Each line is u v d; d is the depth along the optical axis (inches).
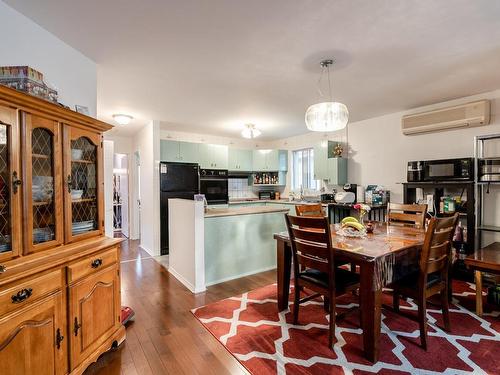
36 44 71.0
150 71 101.1
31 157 55.8
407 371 65.7
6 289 46.5
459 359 70.0
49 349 54.8
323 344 77.3
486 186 129.0
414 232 100.6
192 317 94.2
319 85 116.9
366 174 180.2
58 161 63.0
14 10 65.2
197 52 87.3
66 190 65.1
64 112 63.6
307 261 82.4
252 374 65.7
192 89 120.6
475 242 122.8
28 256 54.7
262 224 144.9
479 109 126.2
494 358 70.4
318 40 80.4
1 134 50.7
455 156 139.1
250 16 68.7
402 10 66.5
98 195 77.4
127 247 204.8
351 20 70.6
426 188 147.6
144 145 197.9
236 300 107.7
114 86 116.2
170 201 144.8
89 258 66.7
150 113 161.3
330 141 195.3
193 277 119.0
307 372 65.9
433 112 141.8
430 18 69.7
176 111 156.9
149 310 99.7
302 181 241.0
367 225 104.3
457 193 137.9
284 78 109.0
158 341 80.2
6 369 46.4
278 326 87.3
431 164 136.7
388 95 130.9
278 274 99.2
